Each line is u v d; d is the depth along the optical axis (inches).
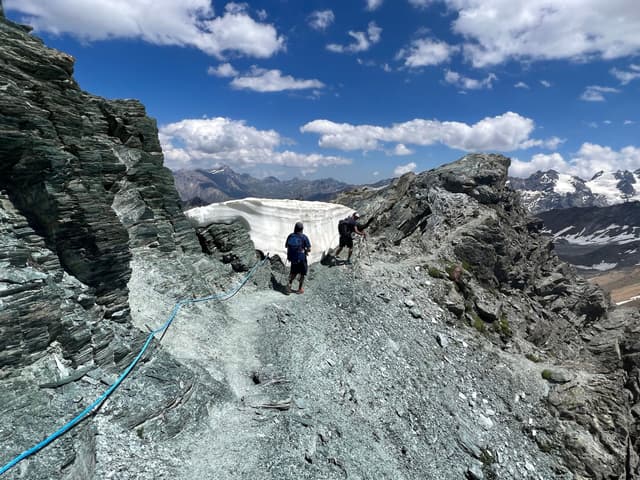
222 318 532.4
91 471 259.3
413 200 1058.7
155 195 551.8
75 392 288.4
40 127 317.1
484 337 770.8
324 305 657.6
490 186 1218.6
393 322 674.2
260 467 325.1
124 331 364.8
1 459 227.0
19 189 311.3
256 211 765.3
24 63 336.5
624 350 943.0
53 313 290.2
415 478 418.3
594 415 655.8
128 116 537.6
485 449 528.1
